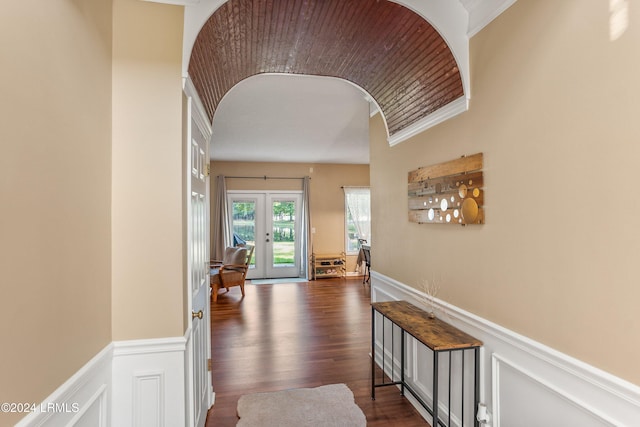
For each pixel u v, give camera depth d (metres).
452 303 2.06
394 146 2.85
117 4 1.53
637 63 1.06
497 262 1.68
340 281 7.28
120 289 1.55
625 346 1.10
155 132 1.58
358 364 3.18
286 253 7.84
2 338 0.83
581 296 1.25
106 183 1.48
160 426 1.58
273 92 3.33
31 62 0.95
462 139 1.94
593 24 1.20
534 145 1.45
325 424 2.25
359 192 8.03
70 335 1.17
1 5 0.83
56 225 1.08
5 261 0.85
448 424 1.91
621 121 1.11
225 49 2.09
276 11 1.82
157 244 1.58
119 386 1.55
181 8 1.57
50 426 1.03
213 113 2.63
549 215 1.38
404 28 1.94
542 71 1.41
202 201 2.33
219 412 2.42
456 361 2.03
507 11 1.59
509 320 1.60
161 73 1.58
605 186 1.16
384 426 2.23
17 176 0.89
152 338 1.58
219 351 3.48
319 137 5.23
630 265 1.08
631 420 1.08
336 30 2.01
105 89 1.47
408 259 2.62
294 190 7.75
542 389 1.42
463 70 1.85
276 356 3.35
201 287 2.25
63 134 1.12
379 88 2.63
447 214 2.07
